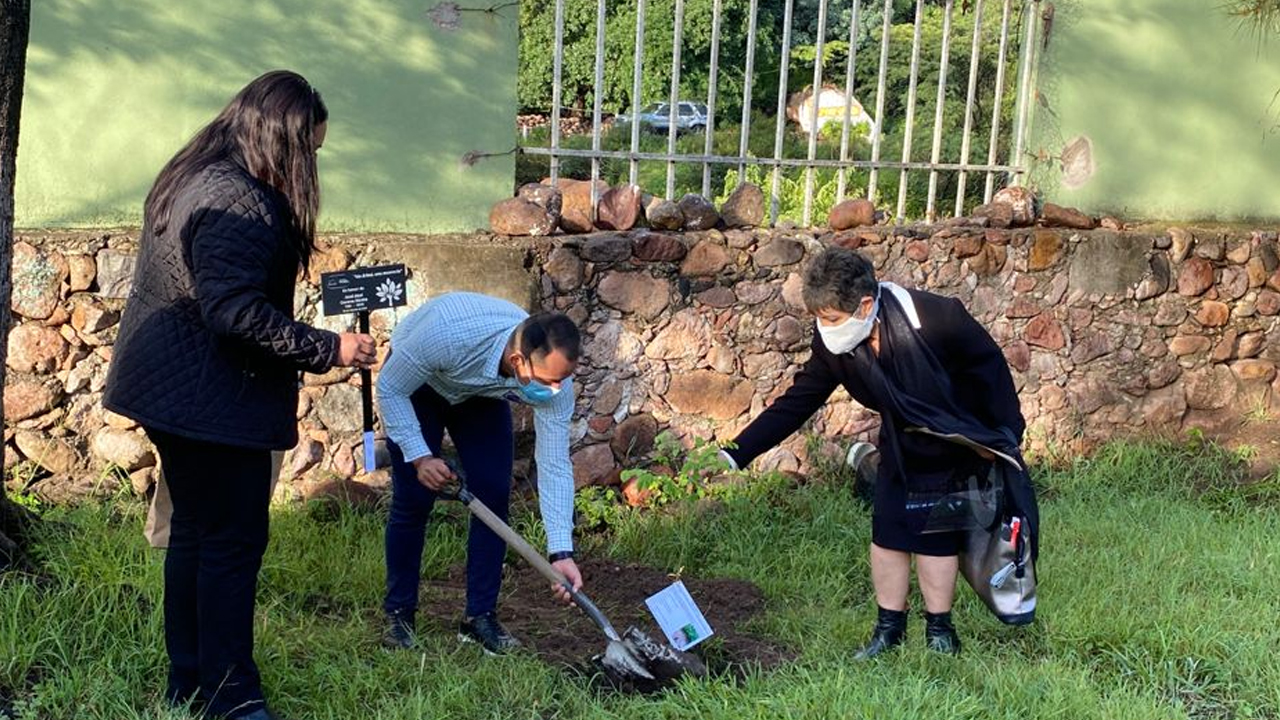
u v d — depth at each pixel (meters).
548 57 12.57
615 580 5.19
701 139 11.32
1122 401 6.97
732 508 5.85
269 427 3.24
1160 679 4.15
